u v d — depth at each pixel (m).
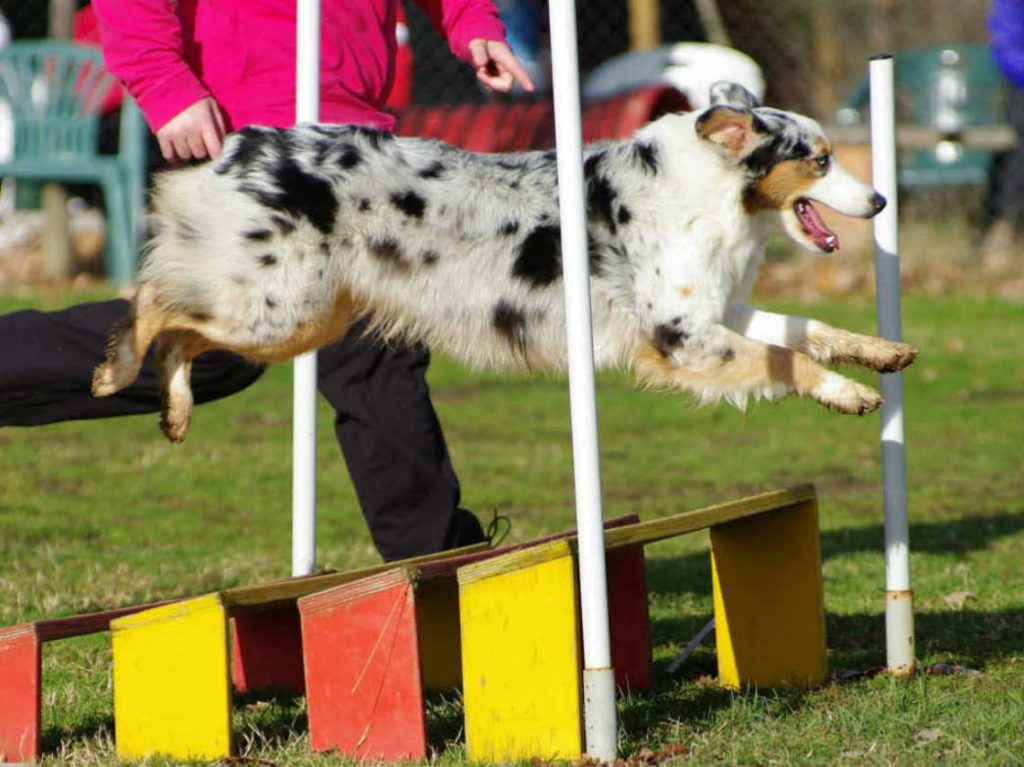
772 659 8.21
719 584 8.33
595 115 23.08
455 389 20.17
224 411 18.53
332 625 6.93
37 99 22.83
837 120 26.94
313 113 8.56
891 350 8.20
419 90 26.30
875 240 8.43
